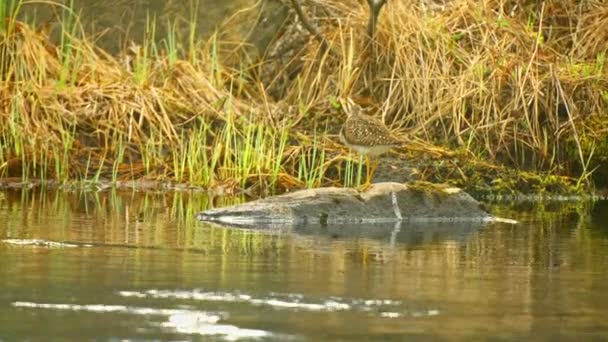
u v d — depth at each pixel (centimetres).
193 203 2044
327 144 2358
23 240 1578
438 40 2489
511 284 1354
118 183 2286
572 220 1928
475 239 1692
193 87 2481
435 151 2342
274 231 1730
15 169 2312
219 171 2305
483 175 2327
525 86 2441
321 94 2491
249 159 2289
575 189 2342
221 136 2352
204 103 2444
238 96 2528
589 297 1288
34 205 1947
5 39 2491
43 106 2381
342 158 2312
